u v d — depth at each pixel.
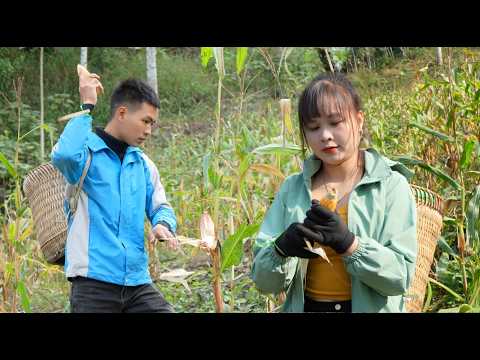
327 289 2.44
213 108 13.09
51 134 4.93
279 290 2.47
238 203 4.09
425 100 5.27
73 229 3.41
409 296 2.82
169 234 3.47
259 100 10.59
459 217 4.16
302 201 2.52
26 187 3.71
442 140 4.46
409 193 2.46
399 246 2.36
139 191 3.52
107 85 14.11
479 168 4.36
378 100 6.55
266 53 4.22
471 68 4.67
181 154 9.41
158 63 15.52
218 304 3.30
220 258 3.30
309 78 8.94
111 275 3.38
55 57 14.24
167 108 13.71
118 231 3.43
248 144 5.53
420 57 7.44
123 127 3.47
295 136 4.86
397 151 5.12
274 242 2.36
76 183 3.39
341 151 2.36
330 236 2.22
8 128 11.20
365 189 2.44
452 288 3.95
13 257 4.67
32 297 5.41
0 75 12.61
